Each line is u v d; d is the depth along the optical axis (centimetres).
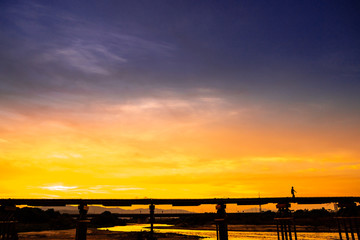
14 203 2823
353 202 2738
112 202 2905
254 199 2853
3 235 2631
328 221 9550
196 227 11681
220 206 2820
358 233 2567
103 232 7944
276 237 6569
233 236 6950
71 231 8475
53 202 2858
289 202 2827
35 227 8981
